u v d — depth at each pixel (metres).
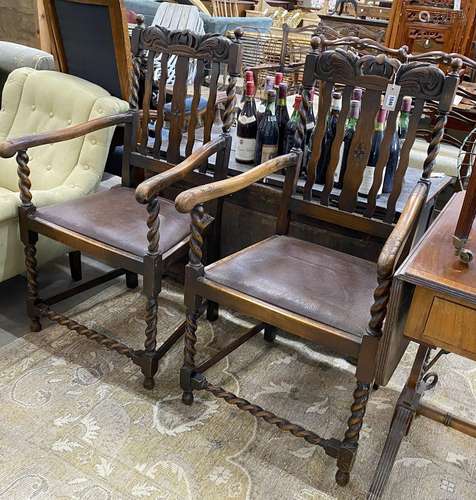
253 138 1.89
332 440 1.33
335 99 1.68
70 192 1.84
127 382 1.63
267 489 1.32
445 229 1.14
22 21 3.10
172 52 1.78
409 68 1.38
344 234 1.71
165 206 1.78
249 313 1.32
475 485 1.39
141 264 1.47
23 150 1.58
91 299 2.03
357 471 1.39
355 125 1.64
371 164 1.62
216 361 1.61
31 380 1.60
